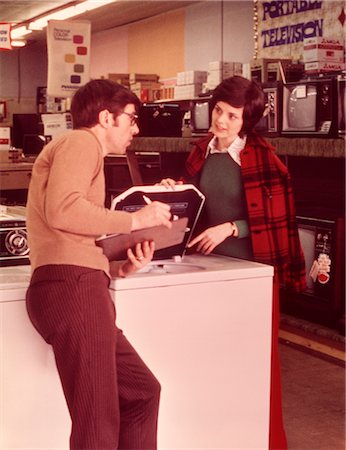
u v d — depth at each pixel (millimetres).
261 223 3037
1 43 9445
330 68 6672
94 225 2227
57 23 6855
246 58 11625
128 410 2438
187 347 2668
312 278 5133
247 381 2809
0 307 2439
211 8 12523
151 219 2354
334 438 3551
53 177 2213
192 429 2713
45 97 18594
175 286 2619
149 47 14812
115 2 13086
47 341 2312
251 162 3051
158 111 6863
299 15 9594
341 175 5301
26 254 2822
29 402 2504
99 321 2238
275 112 5457
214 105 3062
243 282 2758
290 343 5227
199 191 2939
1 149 8203
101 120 2416
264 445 2871
